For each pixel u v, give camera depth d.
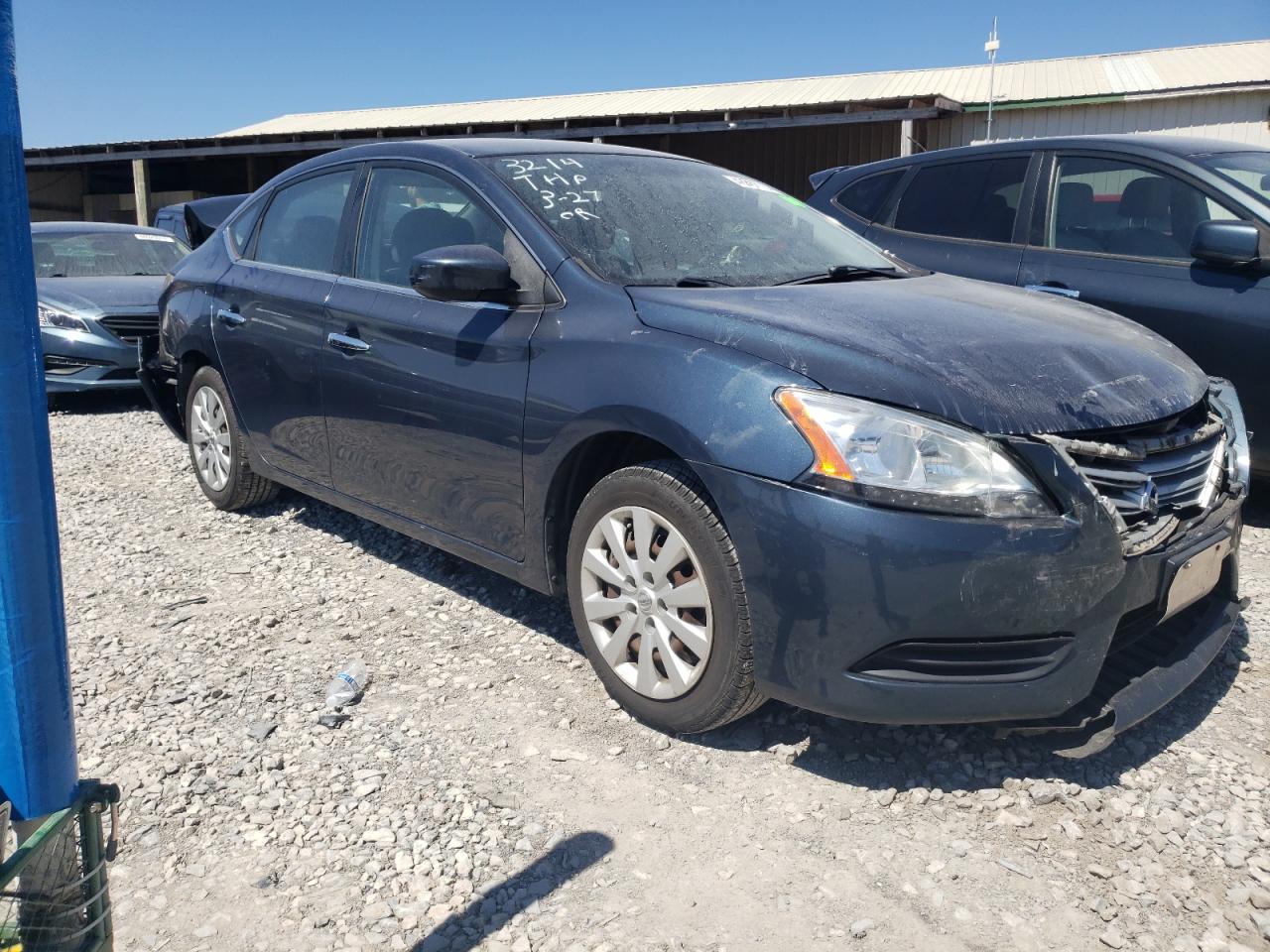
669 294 3.00
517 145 3.84
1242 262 4.46
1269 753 2.79
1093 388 2.62
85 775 2.70
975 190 5.52
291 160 25.27
